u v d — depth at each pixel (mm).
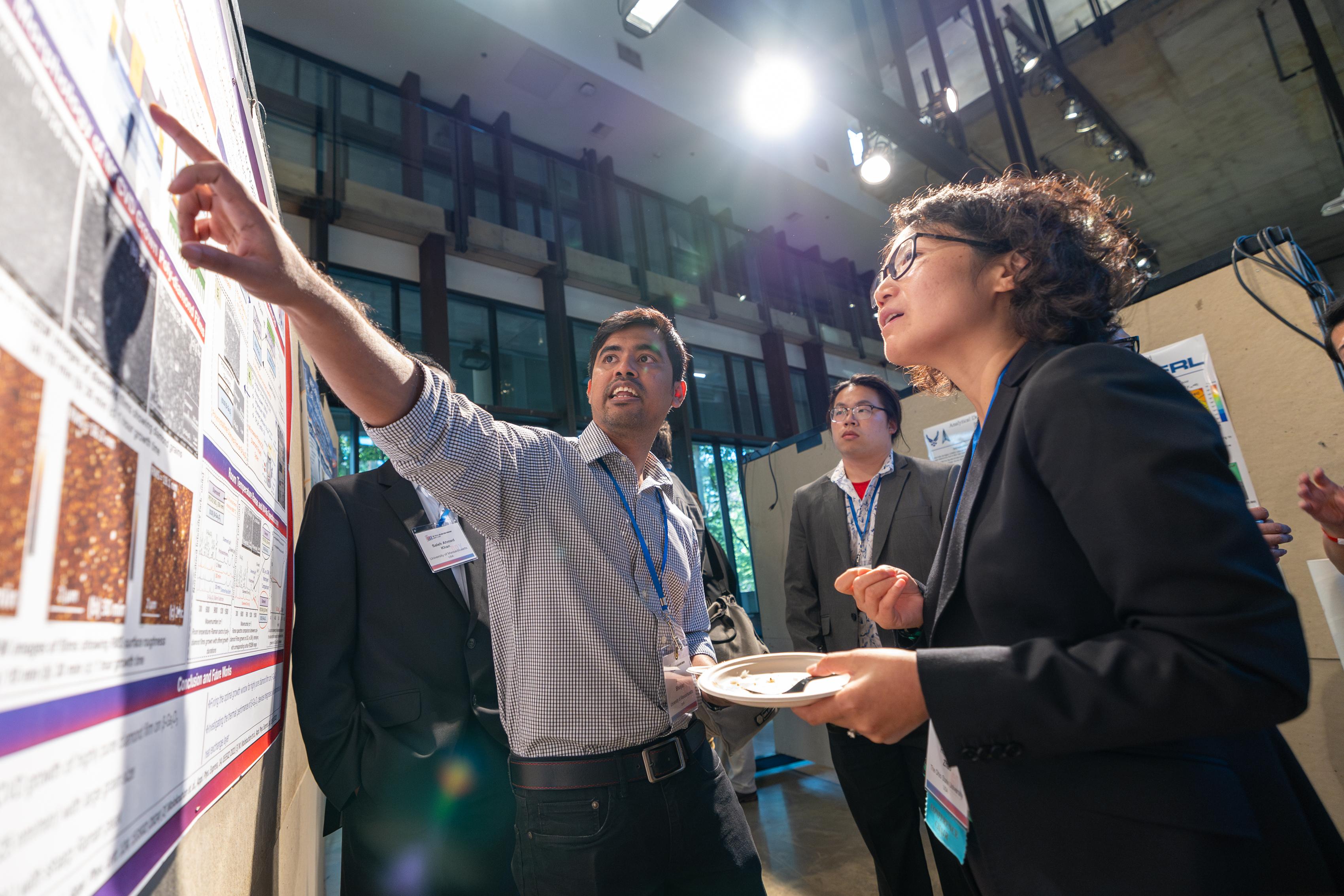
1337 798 1450
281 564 976
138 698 351
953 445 2426
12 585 226
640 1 4383
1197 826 446
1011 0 5996
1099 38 5961
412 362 718
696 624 1250
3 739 212
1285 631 399
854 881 1945
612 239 7121
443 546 1312
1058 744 431
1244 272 1611
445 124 6027
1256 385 1580
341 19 5562
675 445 6703
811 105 8617
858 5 5414
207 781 489
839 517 1960
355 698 1117
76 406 284
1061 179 728
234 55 969
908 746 1567
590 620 933
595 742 896
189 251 394
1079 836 480
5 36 239
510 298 6199
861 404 1945
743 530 7250
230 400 641
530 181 6730
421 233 5520
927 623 669
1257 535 427
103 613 307
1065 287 621
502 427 964
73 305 286
